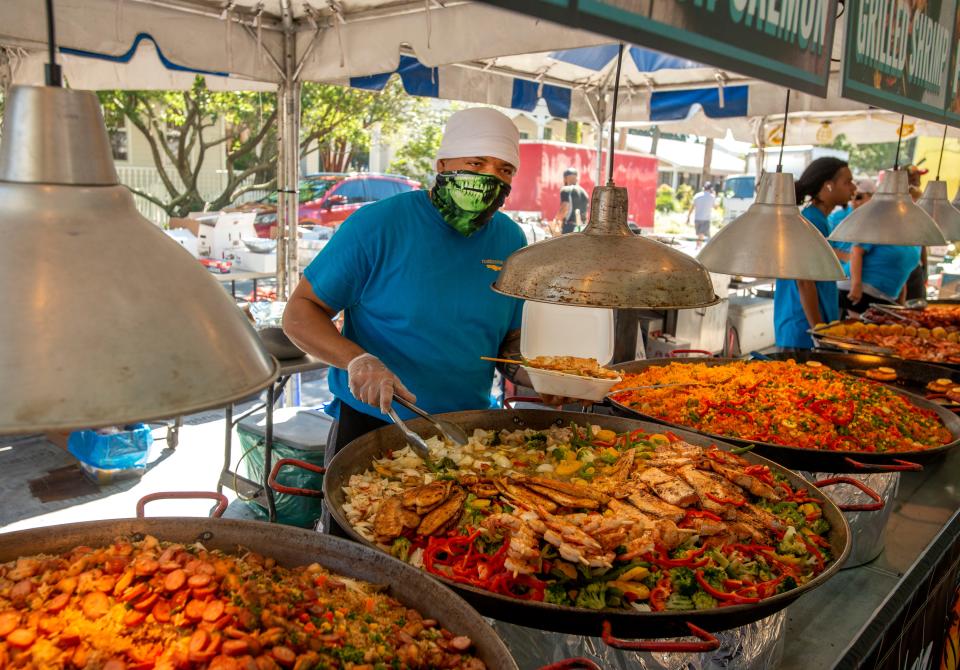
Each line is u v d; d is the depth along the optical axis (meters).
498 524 1.66
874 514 2.20
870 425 2.72
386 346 2.49
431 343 2.47
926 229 3.29
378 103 17.89
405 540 1.73
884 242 3.28
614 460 2.23
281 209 5.58
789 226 2.28
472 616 1.35
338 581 1.50
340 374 2.59
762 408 2.83
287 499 4.03
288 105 5.12
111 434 4.66
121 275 0.78
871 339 4.47
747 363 3.61
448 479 1.96
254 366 0.87
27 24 3.66
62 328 0.73
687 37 1.25
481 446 2.29
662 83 6.54
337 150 21.02
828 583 2.08
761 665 1.59
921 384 3.80
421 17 4.25
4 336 0.71
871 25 1.93
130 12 3.98
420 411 2.09
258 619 1.27
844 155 16.52
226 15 4.46
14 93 0.82
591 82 6.56
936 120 2.43
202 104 16.16
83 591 1.34
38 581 1.38
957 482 2.84
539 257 1.51
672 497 1.91
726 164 18.50
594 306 1.41
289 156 5.41
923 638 2.29
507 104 6.02
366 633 1.33
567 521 1.73
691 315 7.14
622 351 5.56
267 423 3.64
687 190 30.67
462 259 2.47
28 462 5.05
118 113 15.72
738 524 1.85
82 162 0.81
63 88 0.82
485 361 2.64
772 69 1.51
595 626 1.40
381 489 1.97
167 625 1.27
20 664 1.18
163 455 5.27
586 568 1.53
